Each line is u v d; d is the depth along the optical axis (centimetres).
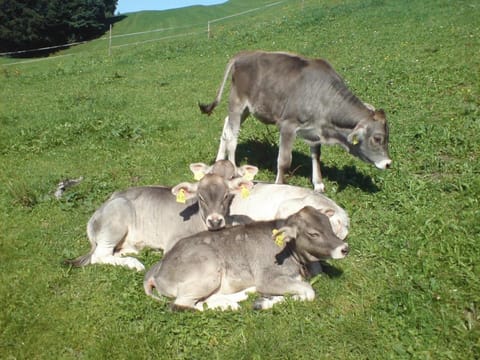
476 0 1031
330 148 455
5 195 424
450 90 547
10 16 2278
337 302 252
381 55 748
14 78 1069
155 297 264
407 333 224
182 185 289
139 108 677
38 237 349
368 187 375
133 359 226
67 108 721
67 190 425
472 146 409
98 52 1441
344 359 216
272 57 394
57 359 233
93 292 277
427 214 319
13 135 587
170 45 1215
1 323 254
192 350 230
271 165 437
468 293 243
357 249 296
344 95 361
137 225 318
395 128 471
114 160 491
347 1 1366
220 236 269
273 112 391
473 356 209
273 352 222
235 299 262
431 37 799
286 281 258
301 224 253
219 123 578
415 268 268
